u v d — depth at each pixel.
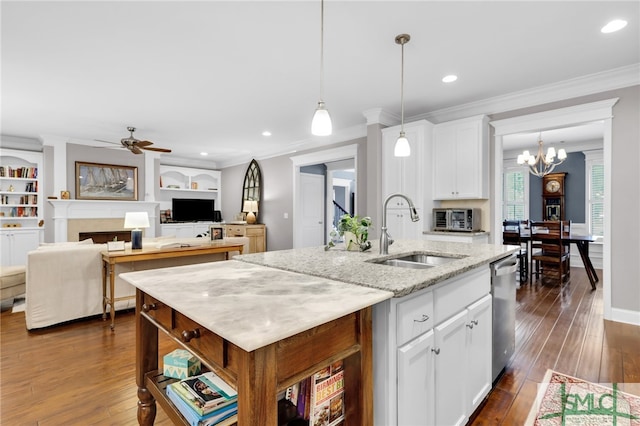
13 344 2.85
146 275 1.60
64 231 6.01
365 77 3.39
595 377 2.24
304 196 7.18
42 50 2.81
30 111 4.49
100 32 2.54
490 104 4.07
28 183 6.16
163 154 7.57
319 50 2.83
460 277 1.72
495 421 1.82
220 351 0.98
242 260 2.01
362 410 1.21
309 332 1.02
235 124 5.16
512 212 7.45
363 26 2.46
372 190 4.56
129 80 3.46
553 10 2.26
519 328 3.16
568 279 5.36
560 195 6.80
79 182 6.23
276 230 7.11
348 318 1.17
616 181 3.27
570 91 3.52
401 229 4.35
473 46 2.75
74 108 4.36
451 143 4.21
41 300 3.18
